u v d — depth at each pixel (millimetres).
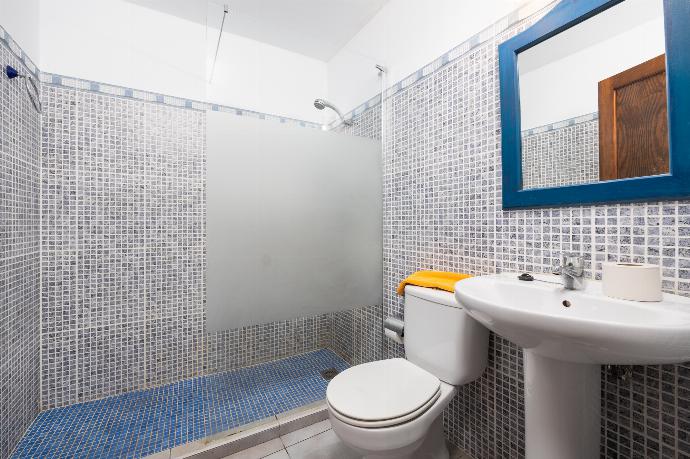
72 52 1641
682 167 773
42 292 1579
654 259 840
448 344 1184
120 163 1738
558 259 1041
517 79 1132
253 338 2086
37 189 1539
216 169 1312
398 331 1432
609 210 927
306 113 2312
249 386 1843
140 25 1803
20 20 1389
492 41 1222
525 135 1121
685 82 771
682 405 794
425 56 1531
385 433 935
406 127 1649
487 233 1254
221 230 1318
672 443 807
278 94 2211
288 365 2094
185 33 1920
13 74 1264
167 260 1849
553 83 1044
